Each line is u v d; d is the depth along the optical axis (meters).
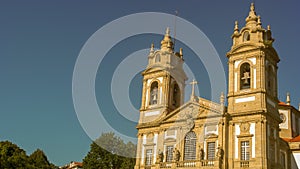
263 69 50.72
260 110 47.97
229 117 50.38
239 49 53.09
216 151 49.31
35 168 68.19
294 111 71.50
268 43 52.25
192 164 49.88
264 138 47.00
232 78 52.47
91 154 73.38
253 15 54.91
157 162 53.38
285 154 54.88
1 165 60.94
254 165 46.09
